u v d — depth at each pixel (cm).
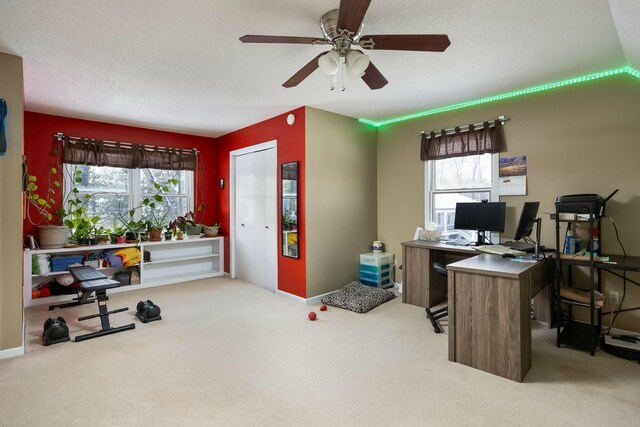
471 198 414
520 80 330
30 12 206
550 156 344
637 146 297
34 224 421
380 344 289
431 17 217
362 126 480
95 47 253
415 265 400
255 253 509
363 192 481
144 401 205
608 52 269
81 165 466
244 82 328
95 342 295
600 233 310
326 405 201
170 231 530
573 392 214
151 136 523
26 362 257
